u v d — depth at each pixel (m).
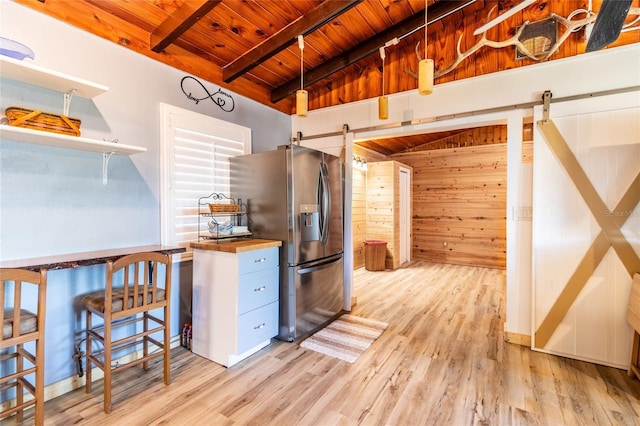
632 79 2.29
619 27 1.54
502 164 6.14
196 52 2.84
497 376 2.21
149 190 2.51
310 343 2.76
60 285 2.03
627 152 2.29
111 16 2.25
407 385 2.10
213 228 2.64
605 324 2.35
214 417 1.79
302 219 2.86
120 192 2.32
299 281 2.81
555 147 2.50
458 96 2.98
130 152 2.21
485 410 1.84
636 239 2.27
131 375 2.24
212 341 2.47
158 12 2.29
